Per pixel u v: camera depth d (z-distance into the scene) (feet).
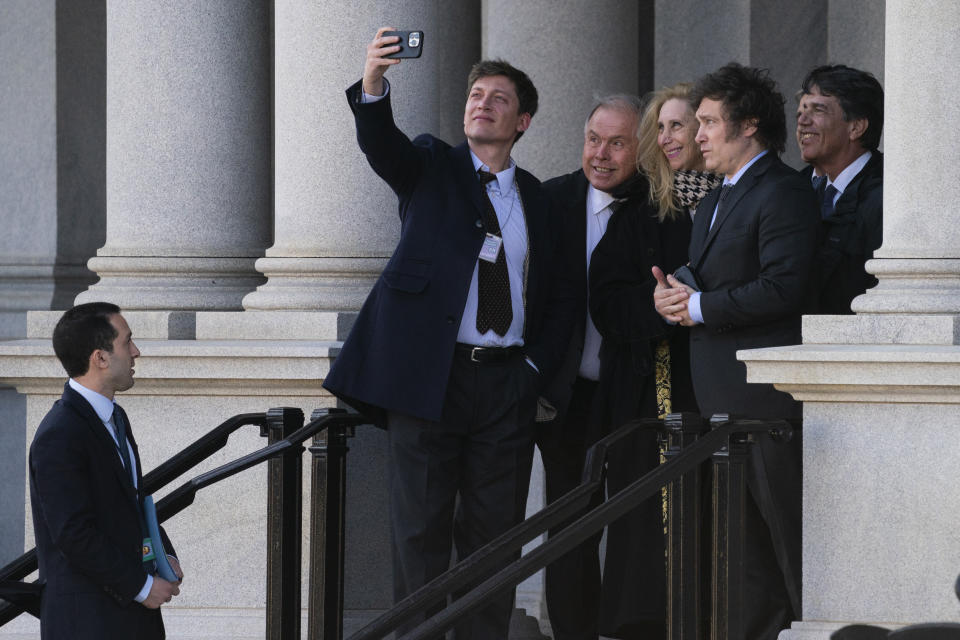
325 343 81.00
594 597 81.56
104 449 61.57
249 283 92.02
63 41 122.83
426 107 85.25
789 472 69.41
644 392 76.84
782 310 67.97
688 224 77.00
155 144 90.02
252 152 92.12
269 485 71.56
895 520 64.75
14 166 124.06
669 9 125.08
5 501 123.44
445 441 70.38
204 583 82.94
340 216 84.99
